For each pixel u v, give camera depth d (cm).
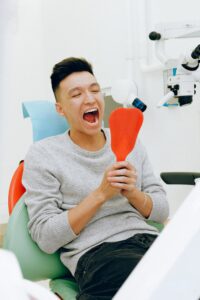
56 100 131
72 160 121
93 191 114
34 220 112
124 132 90
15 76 279
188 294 29
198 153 182
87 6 243
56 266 118
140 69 199
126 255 103
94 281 100
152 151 206
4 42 275
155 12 198
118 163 105
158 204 123
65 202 119
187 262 29
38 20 286
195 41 180
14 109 279
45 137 134
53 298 33
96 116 126
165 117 197
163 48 159
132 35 201
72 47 264
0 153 273
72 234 108
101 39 232
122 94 185
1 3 273
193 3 180
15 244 113
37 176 117
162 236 32
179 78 150
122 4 209
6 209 263
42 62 290
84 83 122
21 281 28
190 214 31
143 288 30
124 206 121
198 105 181
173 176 145
